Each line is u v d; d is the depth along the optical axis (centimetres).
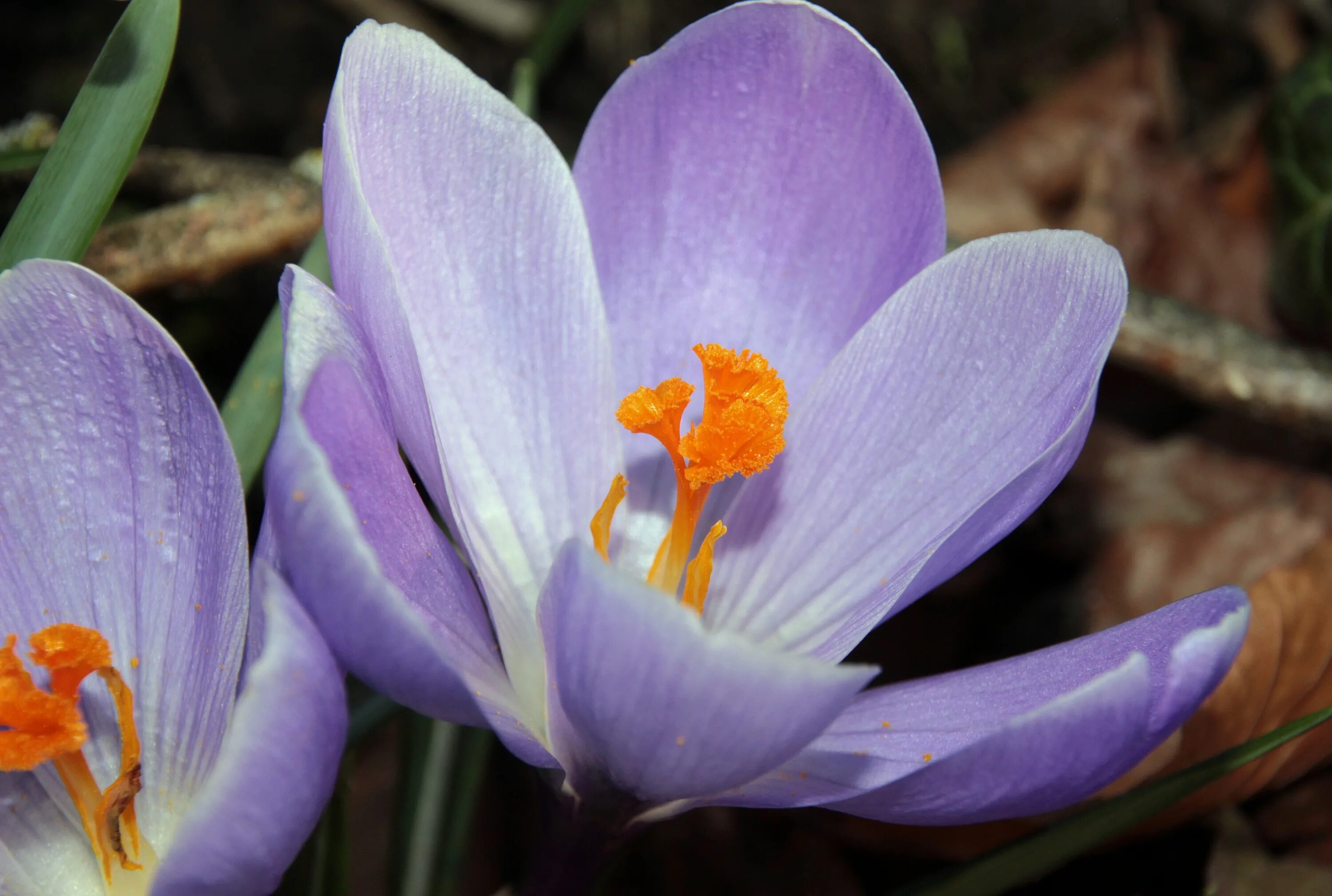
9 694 22
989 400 23
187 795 23
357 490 22
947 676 23
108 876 22
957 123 39
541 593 22
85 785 22
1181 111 39
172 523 23
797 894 28
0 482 22
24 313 22
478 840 29
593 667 21
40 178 24
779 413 23
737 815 29
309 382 21
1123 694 21
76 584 23
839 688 21
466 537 23
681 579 24
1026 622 31
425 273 24
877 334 24
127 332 22
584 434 24
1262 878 27
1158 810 23
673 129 24
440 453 23
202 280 28
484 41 39
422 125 23
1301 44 38
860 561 24
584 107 39
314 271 25
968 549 23
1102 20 40
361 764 29
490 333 24
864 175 24
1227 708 27
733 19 24
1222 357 30
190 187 29
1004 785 21
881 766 23
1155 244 37
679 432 23
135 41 24
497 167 24
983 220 36
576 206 24
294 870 24
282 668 20
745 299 24
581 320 24
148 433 22
